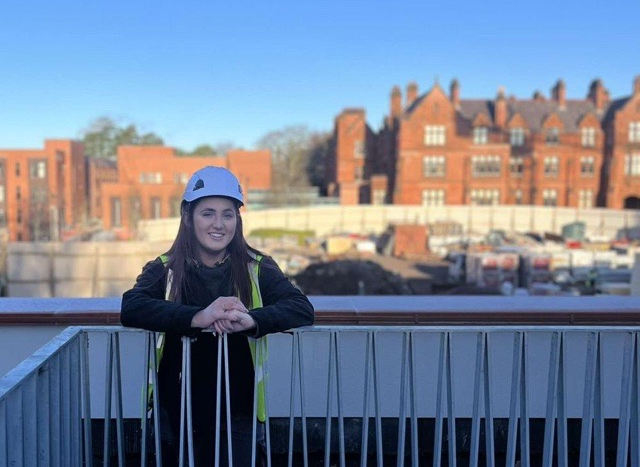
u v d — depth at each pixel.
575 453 3.79
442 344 2.70
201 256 2.32
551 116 59.66
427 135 58.03
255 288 2.32
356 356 3.70
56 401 2.24
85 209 59.62
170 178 61.06
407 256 42.03
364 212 55.47
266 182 63.66
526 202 59.97
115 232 45.00
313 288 28.20
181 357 2.34
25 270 27.14
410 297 4.27
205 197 2.25
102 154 103.69
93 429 3.71
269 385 3.71
